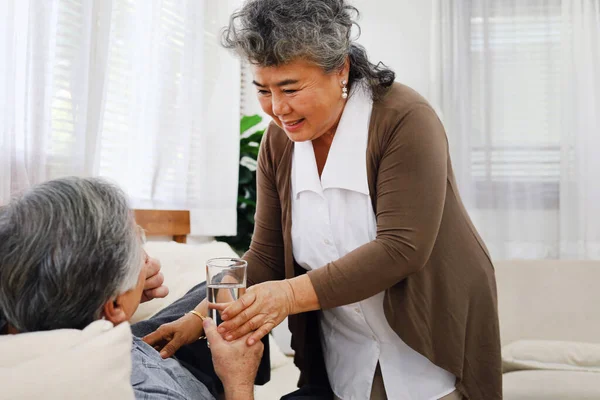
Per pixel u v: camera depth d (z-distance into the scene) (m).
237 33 1.17
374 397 1.37
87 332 0.77
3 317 0.86
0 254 0.83
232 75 2.94
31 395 0.67
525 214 4.05
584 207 3.94
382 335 1.34
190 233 2.73
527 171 4.04
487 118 4.05
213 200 2.86
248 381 1.11
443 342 1.28
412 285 1.26
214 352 1.11
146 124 2.45
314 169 1.34
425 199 1.19
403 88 1.30
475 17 4.07
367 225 1.31
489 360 1.33
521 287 2.78
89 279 0.85
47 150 1.74
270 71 1.17
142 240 1.01
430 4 4.15
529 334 2.67
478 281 1.31
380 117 1.26
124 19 2.26
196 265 2.13
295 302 1.16
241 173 3.32
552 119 4.01
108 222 0.87
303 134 1.24
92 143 1.92
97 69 1.92
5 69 1.58
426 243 1.19
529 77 4.03
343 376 1.41
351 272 1.17
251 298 1.11
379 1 4.19
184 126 2.63
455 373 1.28
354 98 1.30
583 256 3.93
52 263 0.82
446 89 4.06
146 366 1.05
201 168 2.75
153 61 2.44
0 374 0.67
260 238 1.50
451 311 1.28
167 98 2.52
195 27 2.67
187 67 2.63
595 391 2.08
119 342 0.76
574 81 3.97
